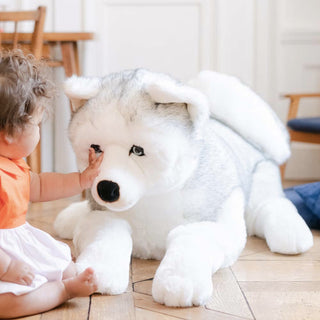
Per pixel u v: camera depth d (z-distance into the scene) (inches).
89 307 40.6
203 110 45.0
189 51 116.0
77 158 48.4
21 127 40.3
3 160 41.2
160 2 114.6
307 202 67.8
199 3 114.7
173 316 38.8
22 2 112.9
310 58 118.0
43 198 45.5
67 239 60.1
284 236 55.4
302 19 117.3
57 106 111.7
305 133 94.8
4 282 37.9
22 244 40.9
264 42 115.7
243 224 51.3
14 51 46.1
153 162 44.4
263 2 115.0
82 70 115.1
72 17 114.4
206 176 50.1
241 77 116.4
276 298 42.9
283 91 118.8
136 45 115.9
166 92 43.6
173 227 49.1
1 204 39.9
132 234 50.3
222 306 41.0
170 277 41.0
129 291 44.1
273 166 66.3
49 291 39.8
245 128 64.1
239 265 51.6
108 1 114.5
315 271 50.1
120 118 44.3
